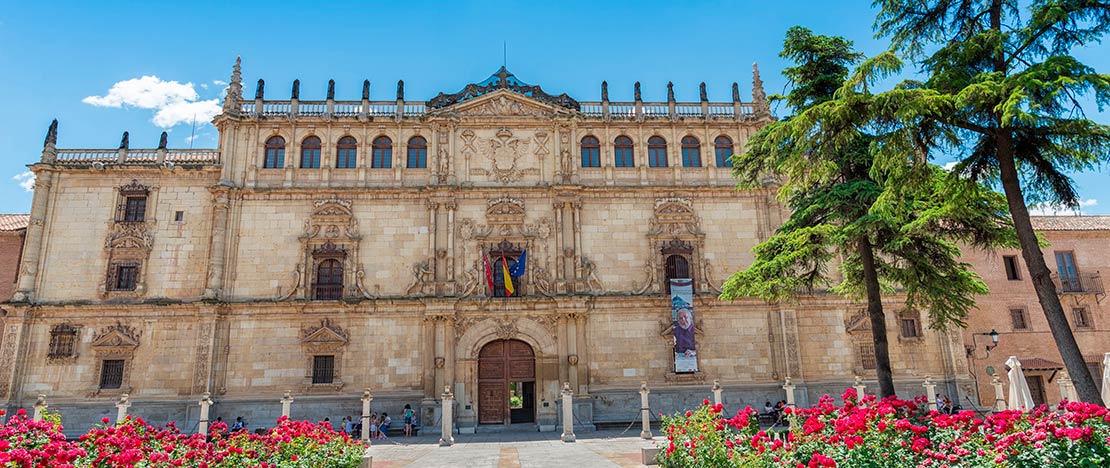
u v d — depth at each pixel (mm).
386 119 44625
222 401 39000
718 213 44344
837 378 41594
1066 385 33562
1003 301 43781
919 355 42219
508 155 44781
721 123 46062
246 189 42438
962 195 20328
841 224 26578
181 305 40094
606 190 43875
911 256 25062
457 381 40344
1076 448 11297
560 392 40281
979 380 42188
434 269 41844
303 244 41938
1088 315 44125
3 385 38062
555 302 41438
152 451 14758
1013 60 19266
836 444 13484
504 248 42719
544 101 45844
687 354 40406
